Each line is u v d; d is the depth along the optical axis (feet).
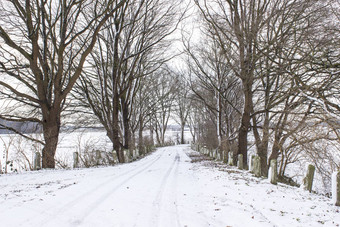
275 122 50.21
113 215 14.52
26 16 40.29
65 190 20.53
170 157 76.89
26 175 30.25
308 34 36.40
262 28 42.24
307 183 25.14
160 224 13.51
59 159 49.70
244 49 46.34
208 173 35.32
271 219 15.23
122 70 69.51
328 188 41.19
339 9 35.06
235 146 63.93
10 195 18.30
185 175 33.30
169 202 18.28
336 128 34.14
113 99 65.57
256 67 43.39
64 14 44.37
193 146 139.03
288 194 22.43
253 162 36.32
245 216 15.57
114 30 66.64
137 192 20.98
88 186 22.67
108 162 60.34
